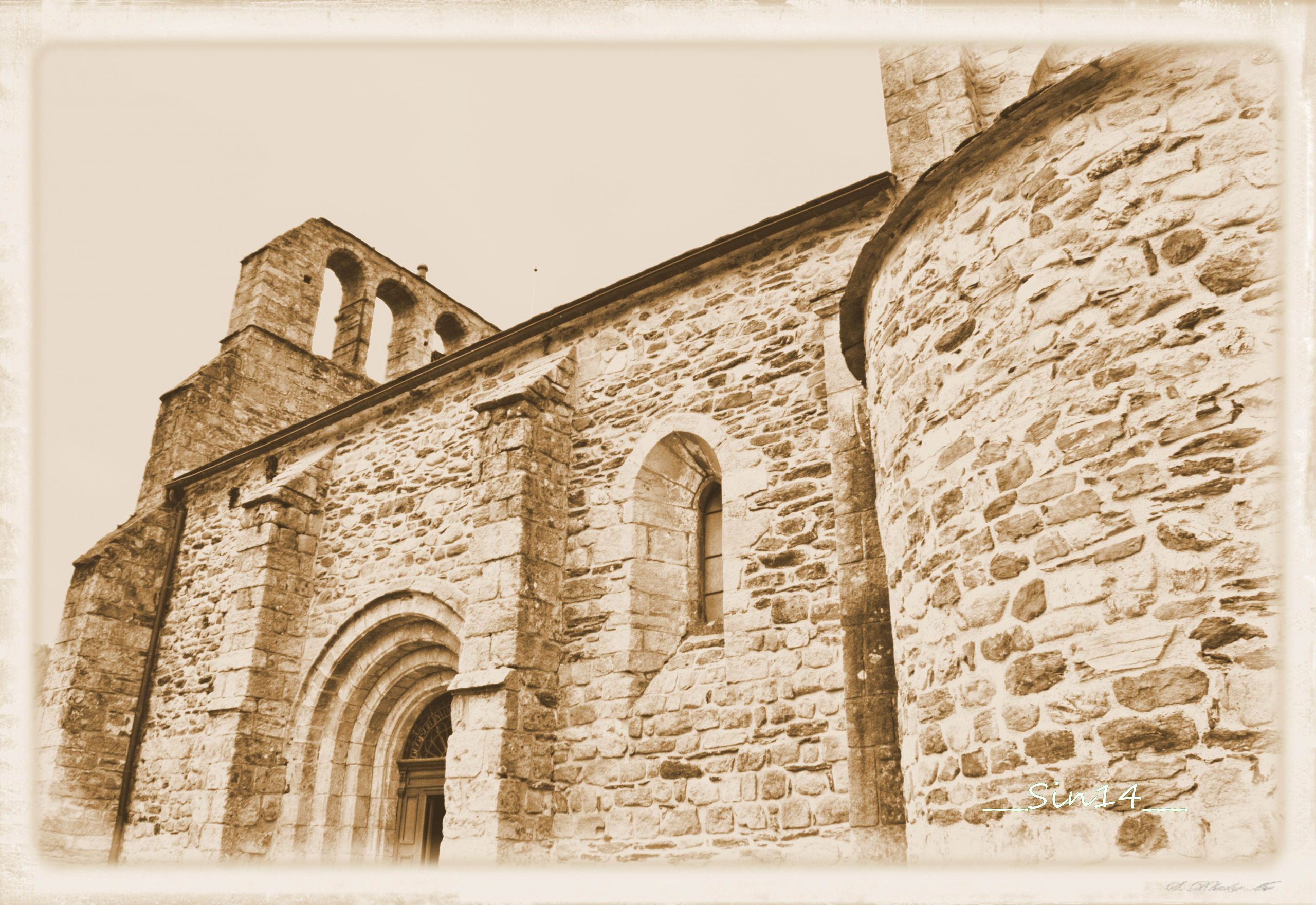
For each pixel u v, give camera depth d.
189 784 9.71
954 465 3.70
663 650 6.68
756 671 5.83
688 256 7.36
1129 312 3.09
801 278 6.79
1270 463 2.64
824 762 5.30
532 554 7.01
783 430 6.38
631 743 6.31
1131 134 3.26
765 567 6.06
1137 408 2.98
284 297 14.30
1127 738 2.72
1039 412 3.30
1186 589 2.71
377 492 9.36
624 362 7.73
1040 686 3.04
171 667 10.92
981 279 3.74
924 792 3.66
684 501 7.23
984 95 6.44
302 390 14.15
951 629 3.56
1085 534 3.02
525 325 8.45
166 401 13.09
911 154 6.25
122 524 12.24
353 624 8.84
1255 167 2.90
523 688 6.57
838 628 5.55
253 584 9.16
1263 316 2.76
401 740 8.66
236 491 11.38
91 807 10.20
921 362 4.07
